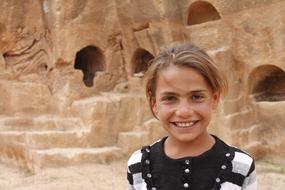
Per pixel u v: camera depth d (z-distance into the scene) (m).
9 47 11.00
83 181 8.36
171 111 1.82
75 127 10.40
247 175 1.82
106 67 11.53
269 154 9.62
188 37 10.46
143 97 10.66
